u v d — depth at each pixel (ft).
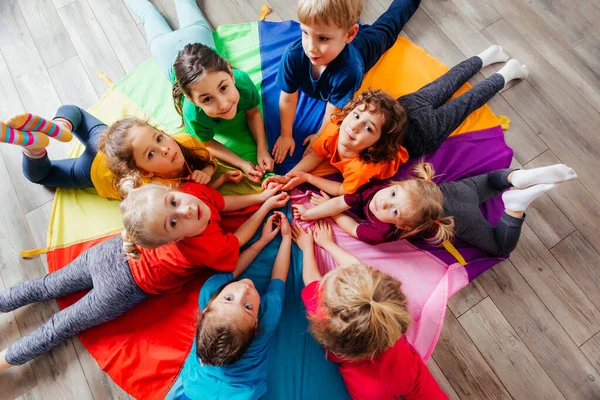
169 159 3.79
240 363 3.33
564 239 4.41
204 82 3.34
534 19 5.25
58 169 4.36
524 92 4.96
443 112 4.37
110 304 3.78
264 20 5.19
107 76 5.09
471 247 4.31
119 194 4.30
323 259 4.18
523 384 3.97
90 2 5.35
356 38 4.39
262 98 4.79
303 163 4.39
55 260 4.29
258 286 4.06
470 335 4.12
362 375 3.37
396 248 4.26
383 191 3.74
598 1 5.28
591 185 4.58
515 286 4.26
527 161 4.68
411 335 3.95
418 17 5.24
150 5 5.10
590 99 4.92
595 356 4.02
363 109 3.56
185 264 3.71
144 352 3.93
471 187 4.17
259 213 4.21
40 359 4.08
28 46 5.21
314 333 3.30
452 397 3.95
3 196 4.64
